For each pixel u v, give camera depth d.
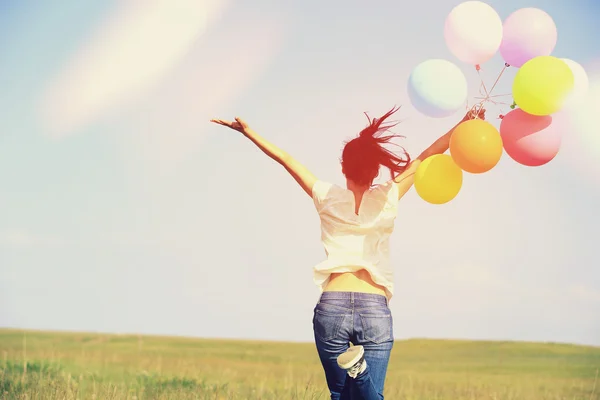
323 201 3.63
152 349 13.42
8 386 5.79
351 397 3.43
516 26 3.97
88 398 5.67
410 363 12.55
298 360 12.13
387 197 3.63
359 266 3.46
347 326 3.40
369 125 3.76
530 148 3.83
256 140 3.83
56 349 11.33
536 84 3.68
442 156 3.85
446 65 3.95
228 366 10.16
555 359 13.17
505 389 7.93
